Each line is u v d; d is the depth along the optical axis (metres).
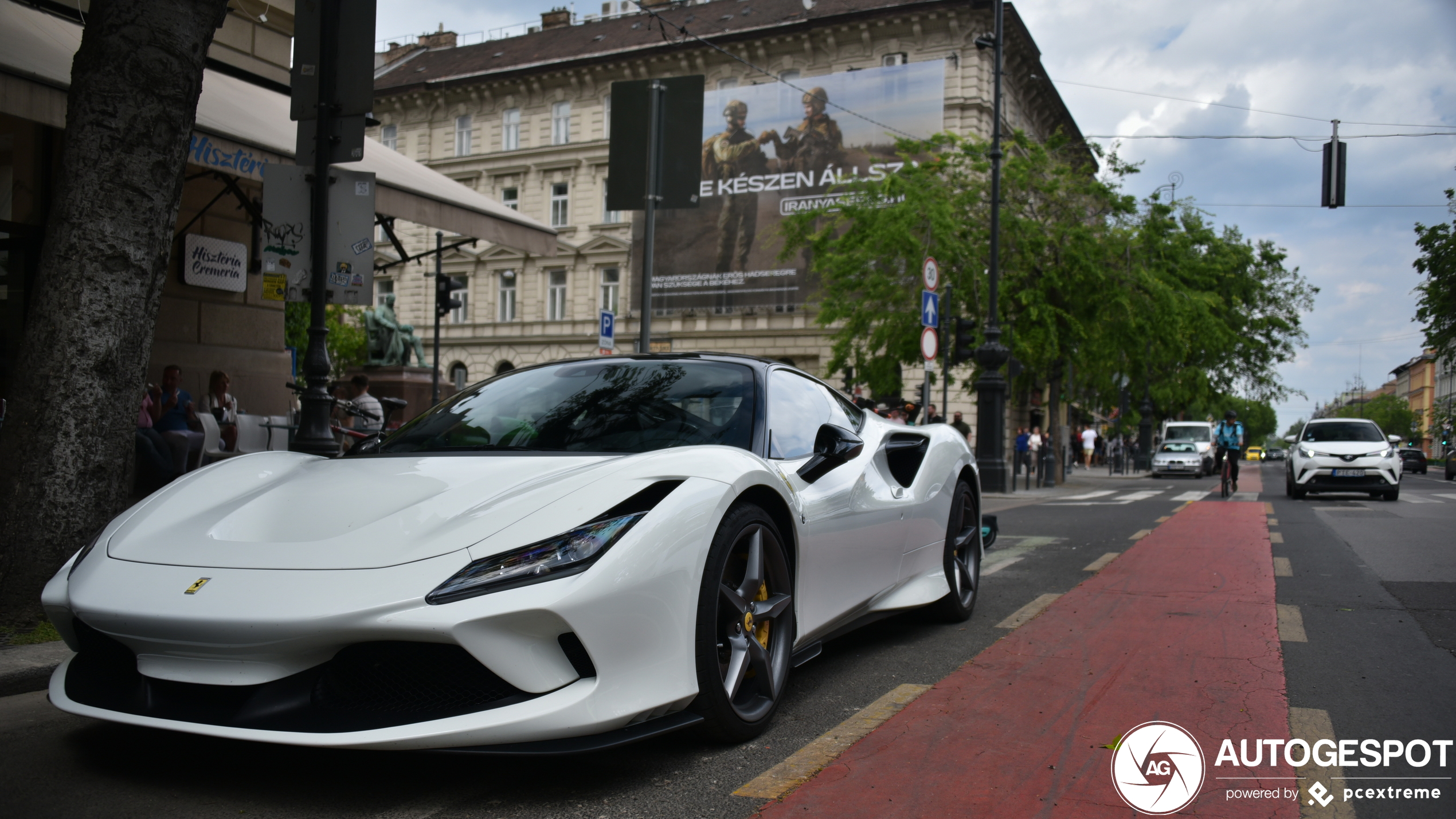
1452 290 25.95
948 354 16.30
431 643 2.29
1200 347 27.41
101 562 2.59
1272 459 95.50
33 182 8.73
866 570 3.83
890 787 2.54
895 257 20.80
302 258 6.60
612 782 2.57
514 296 39.91
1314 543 8.38
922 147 22.64
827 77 32.75
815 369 33.91
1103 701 3.38
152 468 7.97
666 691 2.53
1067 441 28.42
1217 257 36.97
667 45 35.47
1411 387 127.44
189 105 4.52
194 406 9.50
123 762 2.69
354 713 2.31
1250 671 3.81
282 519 2.62
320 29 6.52
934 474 4.58
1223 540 8.56
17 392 4.23
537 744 2.31
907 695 3.45
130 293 4.35
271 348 11.03
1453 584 5.99
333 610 2.24
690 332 35.59
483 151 40.34
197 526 2.66
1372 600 5.41
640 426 3.30
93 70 4.29
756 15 36.09
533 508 2.53
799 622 3.26
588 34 41.16
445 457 3.09
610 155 8.62
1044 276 21.25
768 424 3.44
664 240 35.94
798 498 3.26
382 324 19.47
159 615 2.32
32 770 2.62
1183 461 30.58
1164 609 5.16
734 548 2.86
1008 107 33.62
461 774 2.62
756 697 3.00
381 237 41.78
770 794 2.49
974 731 3.04
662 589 2.53
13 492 4.14
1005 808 2.41
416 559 2.36
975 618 4.97
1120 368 22.53
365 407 9.95
